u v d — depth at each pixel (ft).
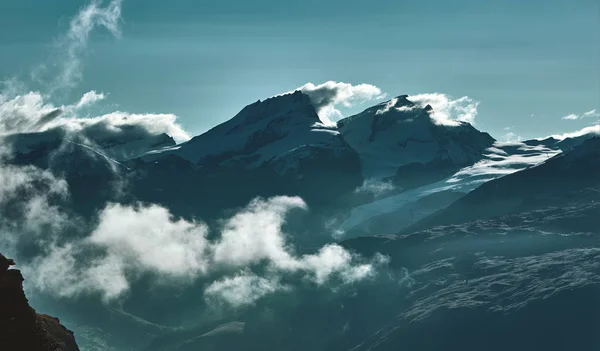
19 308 334.85
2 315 328.70
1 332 322.75
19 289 339.77
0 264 342.85
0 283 336.08
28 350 325.42
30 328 333.62
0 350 315.58
